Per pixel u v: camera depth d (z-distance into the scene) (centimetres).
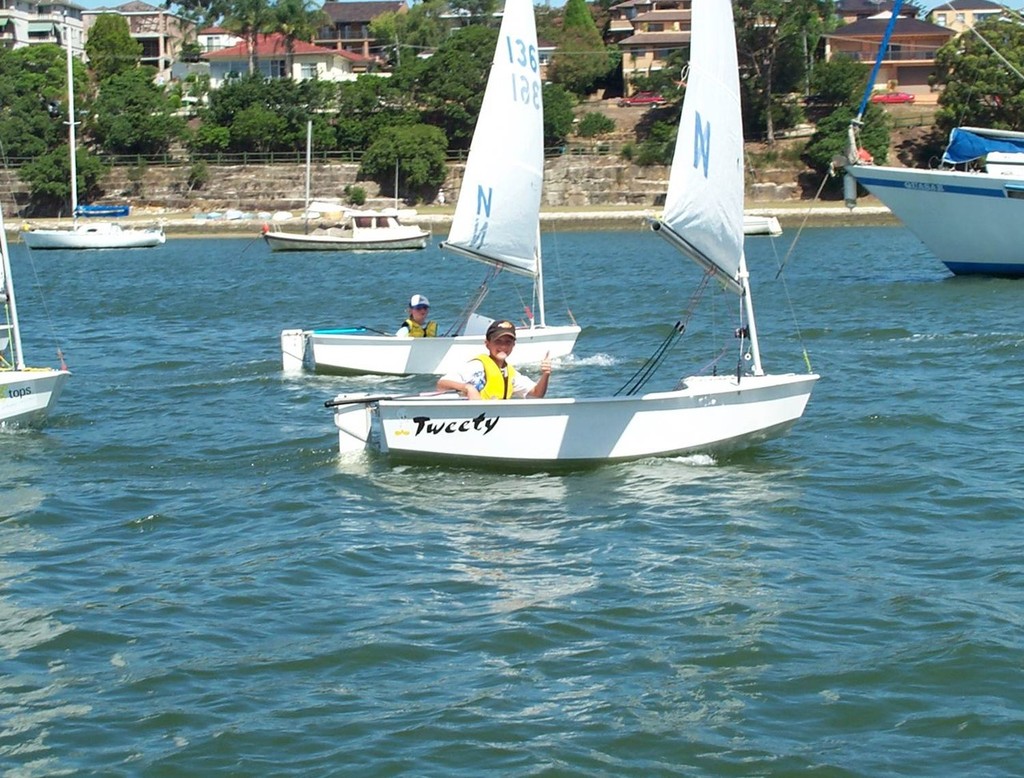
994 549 1612
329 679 1275
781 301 4412
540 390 2030
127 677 1290
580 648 1334
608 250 7581
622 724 1174
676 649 1327
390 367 2889
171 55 16188
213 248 8869
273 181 10494
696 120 1916
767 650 1320
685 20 12450
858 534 1681
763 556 1598
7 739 1172
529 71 2752
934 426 2248
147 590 1529
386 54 14675
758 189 9944
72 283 6150
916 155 9994
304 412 2494
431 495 1867
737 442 2045
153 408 2583
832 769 1096
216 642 1370
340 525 1747
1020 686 1235
